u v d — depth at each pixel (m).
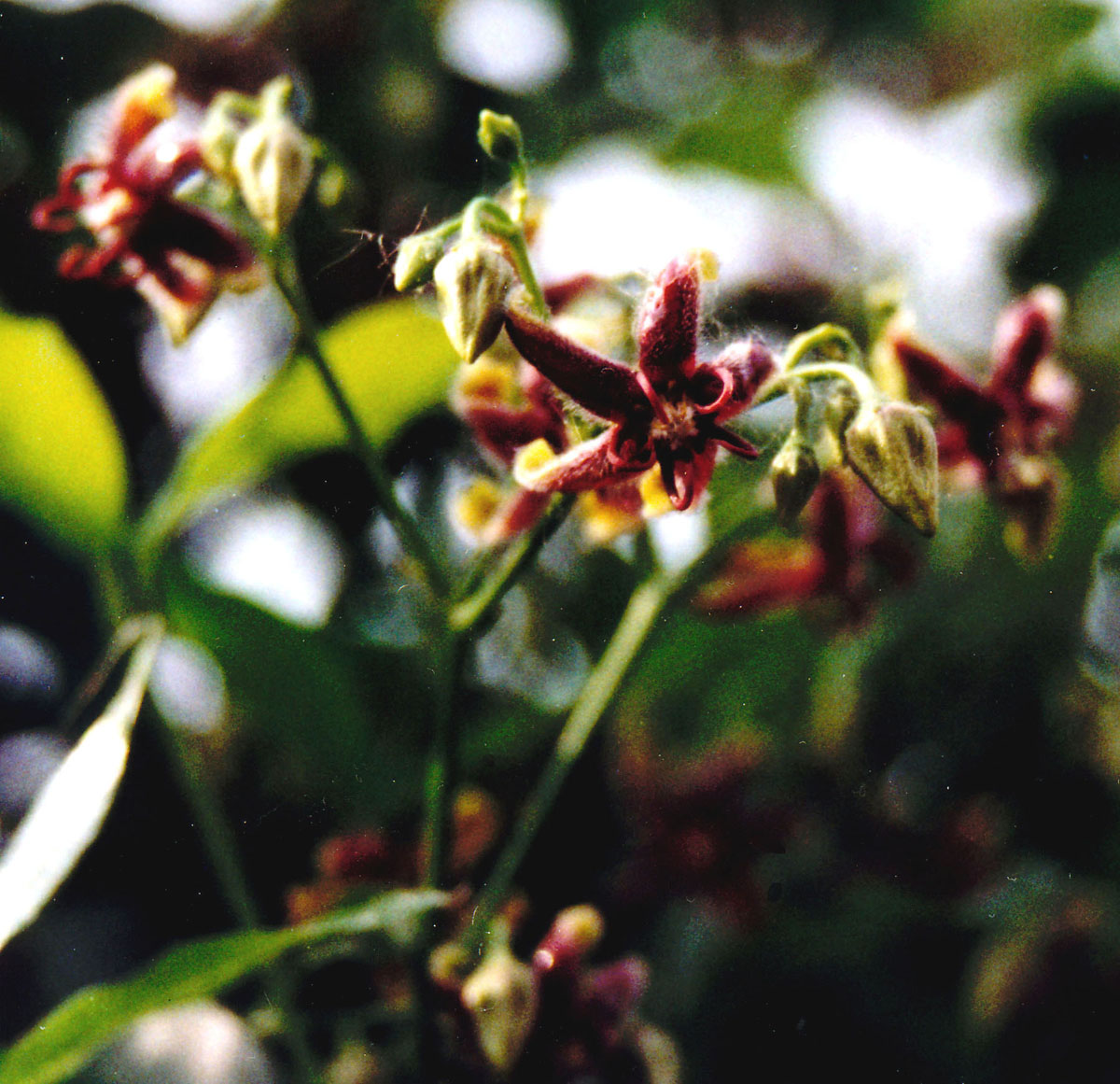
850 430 0.27
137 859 0.30
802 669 0.32
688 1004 0.32
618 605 0.31
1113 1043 0.33
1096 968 0.33
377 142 0.33
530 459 0.26
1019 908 0.33
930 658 0.33
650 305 0.26
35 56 0.32
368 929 0.27
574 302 0.28
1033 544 0.29
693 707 0.32
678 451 0.26
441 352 0.29
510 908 0.29
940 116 0.41
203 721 0.31
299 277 0.29
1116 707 0.34
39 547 0.31
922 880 0.33
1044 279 0.38
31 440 0.29
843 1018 0.33
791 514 0.27
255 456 0.29
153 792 0.30
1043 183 0.39
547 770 0.31
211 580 0.29
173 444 0.32
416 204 0.33
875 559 0.30
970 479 0.29
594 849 0.31
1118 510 0.34
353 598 0.31
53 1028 0.26
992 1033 0.33
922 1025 0.33
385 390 0.29
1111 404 0.36
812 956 0.33
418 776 0.30
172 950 0.26
